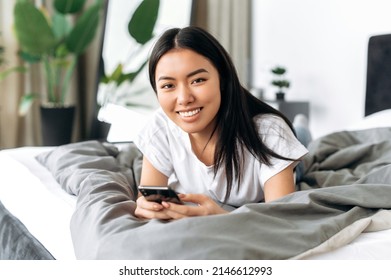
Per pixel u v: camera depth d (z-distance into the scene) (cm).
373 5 255
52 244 111
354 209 101
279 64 333
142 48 351
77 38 303
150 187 92
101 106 335
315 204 98
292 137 118
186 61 99
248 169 118
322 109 297
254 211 89
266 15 346
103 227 92
